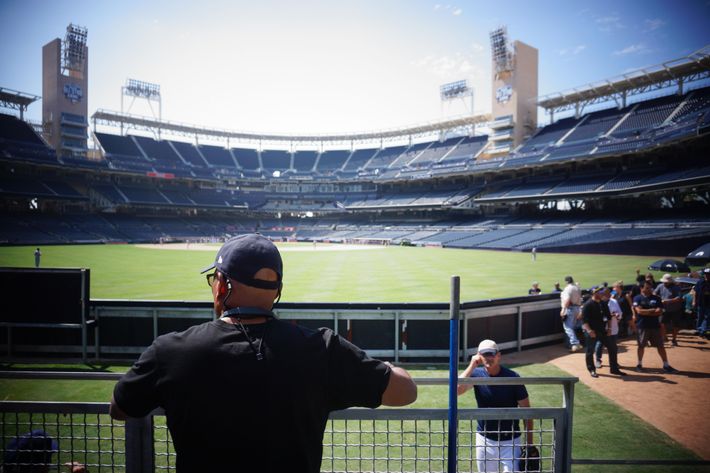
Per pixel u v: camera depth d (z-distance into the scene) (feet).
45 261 105.29
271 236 278.26
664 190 142.31
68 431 18.47
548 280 74.33
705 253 84.69
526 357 33.78
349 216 303.48
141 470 8.51
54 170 222.89
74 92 233.76
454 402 8.02
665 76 180.75
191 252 145.69
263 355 5.23
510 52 223.10
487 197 211.00
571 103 218.38
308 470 5.31
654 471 16.81
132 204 237.25
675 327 36.68
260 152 333.21
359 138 326.24
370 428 19.54
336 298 56.13
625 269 90.74
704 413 22.22
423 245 200.85
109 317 32.65
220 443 4.92
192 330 5.56
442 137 290.97
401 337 32.55
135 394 5.18
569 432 9.42
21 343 32.48
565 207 199.31
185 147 301.02
